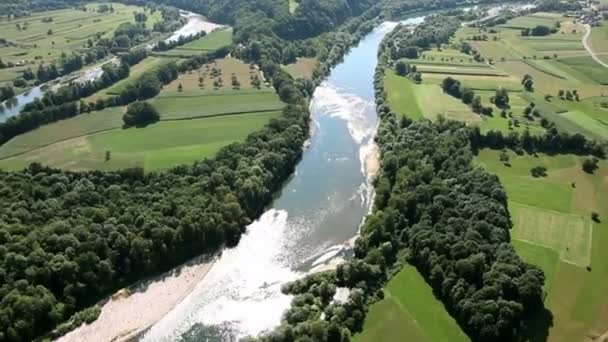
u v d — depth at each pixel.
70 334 122.75
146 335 123.75
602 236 146.38
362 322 119.69
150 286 137.12
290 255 149.38
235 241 154.12
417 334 116.56
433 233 137.12
